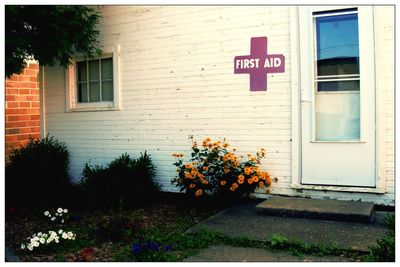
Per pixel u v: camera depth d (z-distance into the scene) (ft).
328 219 18.83
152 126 26.05
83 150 28.76
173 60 25.20
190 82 24.70
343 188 20.84
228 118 23.65
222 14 23.65
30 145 29.84
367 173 20.45
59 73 29.55
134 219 19.42
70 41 22.65
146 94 26.20
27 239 18.16
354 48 20.74
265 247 16.07
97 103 28.17
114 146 27.48
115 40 27.07
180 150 25.16
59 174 28.73
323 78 21.43
